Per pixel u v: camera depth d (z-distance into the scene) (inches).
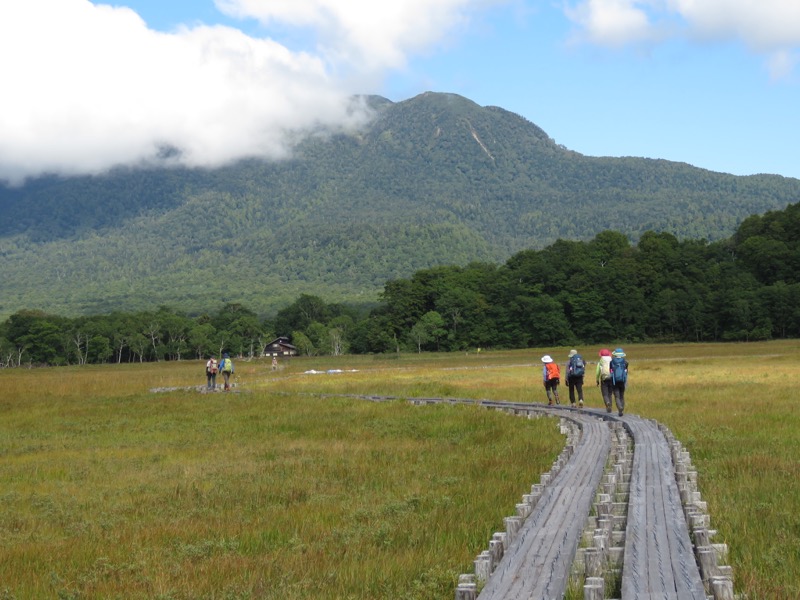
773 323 4938.5
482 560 348.8
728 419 953.5
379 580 385.4
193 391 1844.2
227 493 639.8
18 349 6264.8
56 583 414.3
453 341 5521.7
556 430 960.9
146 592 388.8
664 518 423.5
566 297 5403.5
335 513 548.4
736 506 504.4
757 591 347.3
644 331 5295.3
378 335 5846.5
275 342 6840.6
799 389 1403.8
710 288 5349.4
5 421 1301.7
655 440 729.6
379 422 1103.6
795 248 5487.2
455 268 6565.0
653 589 311.9
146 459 849.5
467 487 608.1
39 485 712.4
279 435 1024.9
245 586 382.9
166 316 6963.6
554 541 381.4
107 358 6555.1
